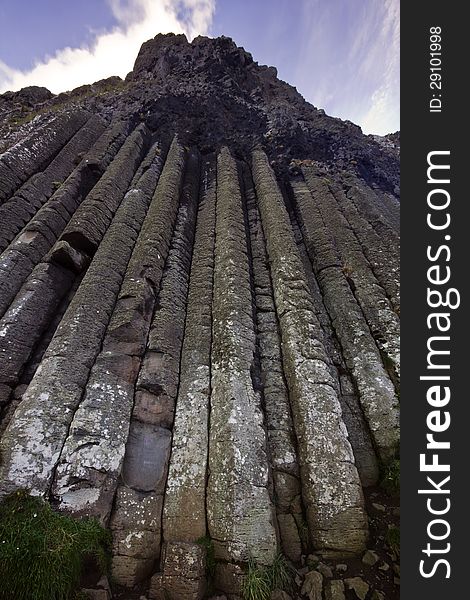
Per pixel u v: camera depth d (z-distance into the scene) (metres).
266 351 8.88
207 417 7.37
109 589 5.25
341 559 5.90
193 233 13.38
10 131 19.42
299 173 18.28
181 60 27.44
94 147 16.42
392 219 16.05
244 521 5.83
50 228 11.27
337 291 10.82
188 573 5.35
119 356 8.02
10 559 4.86
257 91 26.53
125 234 11.39
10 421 6.78
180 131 19.39
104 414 6.91
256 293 10.52
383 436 7.50
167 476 6.64
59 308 9.51
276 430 7.38
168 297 9.77
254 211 14.70
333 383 7.94
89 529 5.51
